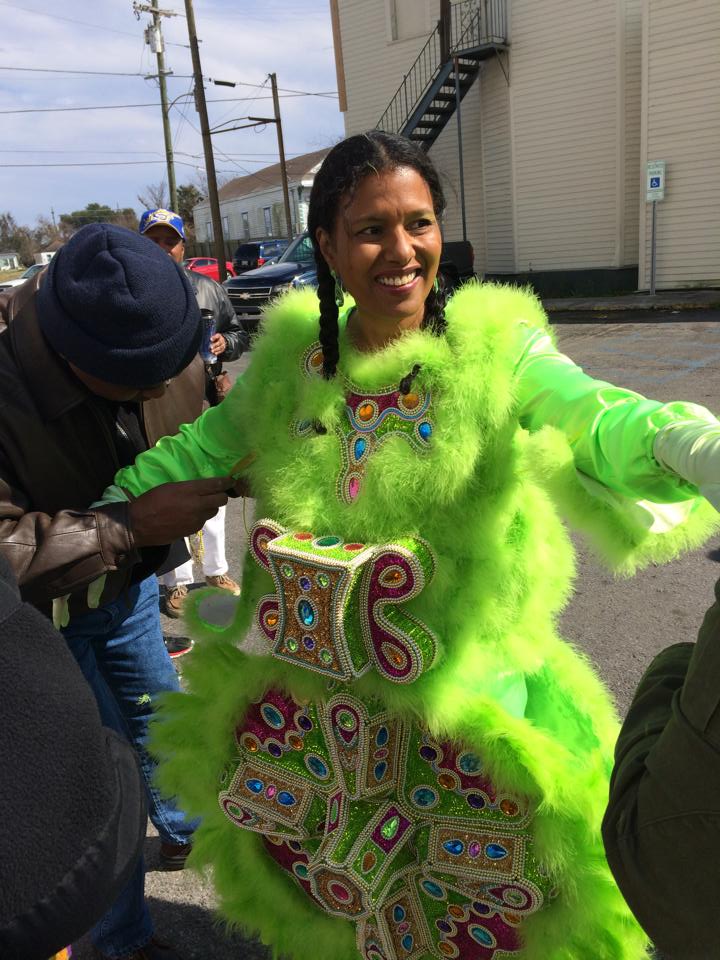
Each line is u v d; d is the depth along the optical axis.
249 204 39.97
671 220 12.77
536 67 14.19
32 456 1.59
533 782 1.28
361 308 1.39
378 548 1.28
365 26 16.70
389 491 1.29
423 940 1.54
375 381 1.36
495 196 15.48
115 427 1.74
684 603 3.57
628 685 2.99
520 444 1.30
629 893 1.05
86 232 1.56
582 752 1.48
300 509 1.41
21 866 0.70
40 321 1.53
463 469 1.27
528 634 1.44
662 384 7.04
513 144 14.81
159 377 1.56
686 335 9.38
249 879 1.68
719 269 12.52
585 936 1.41
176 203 28.86
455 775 1.39
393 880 1.44
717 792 0.91
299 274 12.86
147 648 1.99
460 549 1.32
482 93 15.15
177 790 1.69
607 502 1.13
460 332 1.31
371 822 1.42
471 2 14.78
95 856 0.75
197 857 1.75
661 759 0.98
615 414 1.11
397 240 1.28
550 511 1.42
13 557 1.39
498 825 1.36
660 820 0.97
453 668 1.33
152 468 1.68
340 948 1.59
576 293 14.63
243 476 1.56
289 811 1.49
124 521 1.45
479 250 16.06
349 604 1.29
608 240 14.09
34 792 0.72
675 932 1.01
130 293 1.47
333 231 1.33
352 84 17.31
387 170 1.26
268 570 1.42
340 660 1.30
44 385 1.56
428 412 1.31
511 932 1.44
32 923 0.70
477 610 1.34
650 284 13.16
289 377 1.52
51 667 0.78
